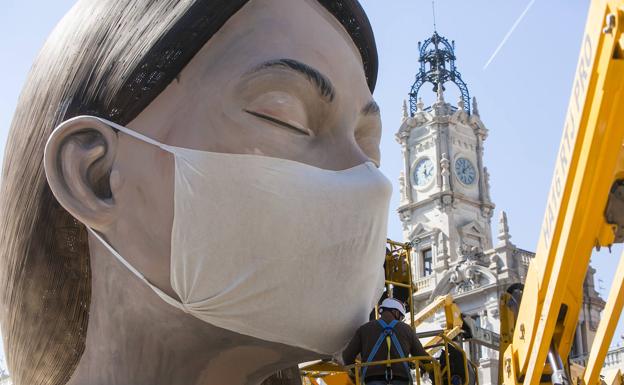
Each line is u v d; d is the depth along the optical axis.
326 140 3.92
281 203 3.70
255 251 3.68
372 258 3.92
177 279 3.63
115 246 3.74
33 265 3.91
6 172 4.11
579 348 42.69
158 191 3.68
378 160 4.29
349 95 4.05
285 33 3.99
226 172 3.68
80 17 4.19
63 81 4.00
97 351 3.85
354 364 6.25
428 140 58.38
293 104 3.81
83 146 3.80
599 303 44.00
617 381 9.54
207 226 3.64
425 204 56.66
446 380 8.04
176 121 3.79
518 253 47.72
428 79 61.62
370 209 3.86
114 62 3.89
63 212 3.87
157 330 3.77
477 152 58.97
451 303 10.45
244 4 3.94
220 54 3.90
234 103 3.78
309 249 3.74
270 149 3.74
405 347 6.22
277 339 3.80
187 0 3.88
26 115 4.10
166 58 3.80
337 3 4.37
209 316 3.69
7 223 4.03
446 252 53.16
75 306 3.88
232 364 3.90
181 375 3.84
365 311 3.97
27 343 4.00
